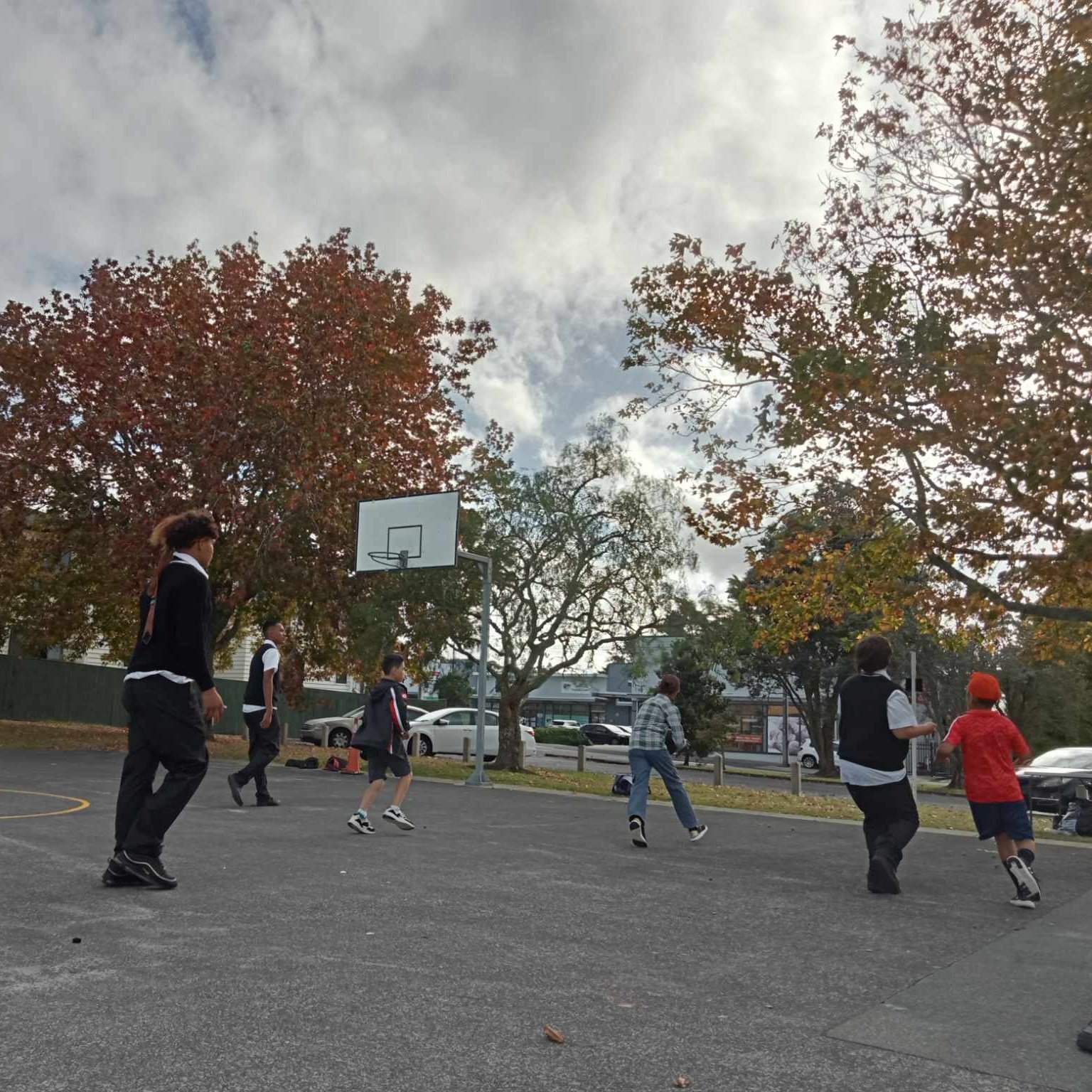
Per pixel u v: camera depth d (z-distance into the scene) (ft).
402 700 31.89
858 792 25.29
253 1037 11.31
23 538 87.71
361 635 81.76
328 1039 11.35
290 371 78.54
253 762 38.27
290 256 85.15
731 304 53.98
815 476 55.06
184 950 15.10
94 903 18.16
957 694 137.59
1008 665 133.08
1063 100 40.29
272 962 14.61
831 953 17.28
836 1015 13.43
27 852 23.38
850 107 50.78
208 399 77.92
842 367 46.26
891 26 48.73
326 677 101.81
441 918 18.44
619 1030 12.26
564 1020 12.56
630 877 24.94
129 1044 10.93
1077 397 40.04
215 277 85.92
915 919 20.93
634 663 91.56
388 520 80.02
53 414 80.69
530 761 114.21
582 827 36.99
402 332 84.38
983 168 47.19
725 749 200.75
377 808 39.93
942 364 44.39
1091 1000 14.70
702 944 17.53
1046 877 28.55
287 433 78.18
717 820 43.50
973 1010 13.91
